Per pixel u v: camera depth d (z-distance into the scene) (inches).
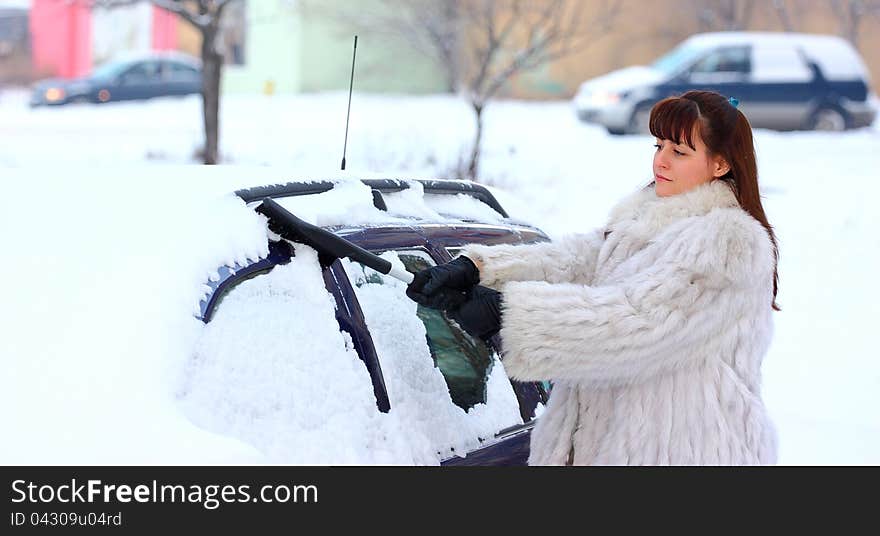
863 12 1473.9
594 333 148.6
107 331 130.2
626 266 160.1
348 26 1368.1
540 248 171.9
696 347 152.6
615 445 157.2
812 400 395.5
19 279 138.6
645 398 155.6
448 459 163.3
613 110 1097.4
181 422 124.4
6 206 157.2
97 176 170.6
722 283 150.9
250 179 167.9
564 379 153.2
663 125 161.5
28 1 1760.6
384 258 168.1
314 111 1214.3
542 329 149.5
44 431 119.3
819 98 1147.3
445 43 1019.9
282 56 1487.5
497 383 185.9
